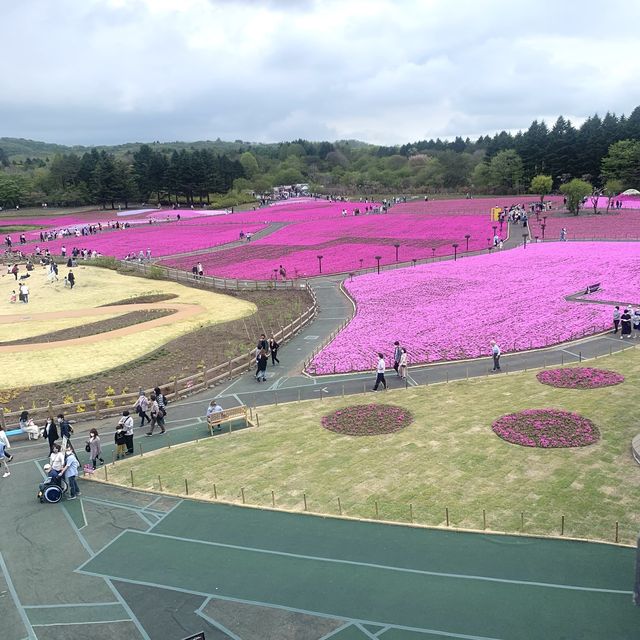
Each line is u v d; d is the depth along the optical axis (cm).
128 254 10225
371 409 3228
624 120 17175
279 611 1738
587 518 2052
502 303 5291
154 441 3108
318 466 2608
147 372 4256
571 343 4216
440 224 11081
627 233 8431
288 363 4359
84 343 5003
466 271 6788
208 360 4469
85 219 16462
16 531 2281
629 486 2225
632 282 5494
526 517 2083
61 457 2573
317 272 7931
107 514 2369
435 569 1862
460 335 4516
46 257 9512
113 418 3541
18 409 3669
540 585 1758
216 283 7600
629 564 1816
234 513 2291
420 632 1612
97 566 2022
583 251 7131
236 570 1942
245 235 11650
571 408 2986
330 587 1823
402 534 2059
